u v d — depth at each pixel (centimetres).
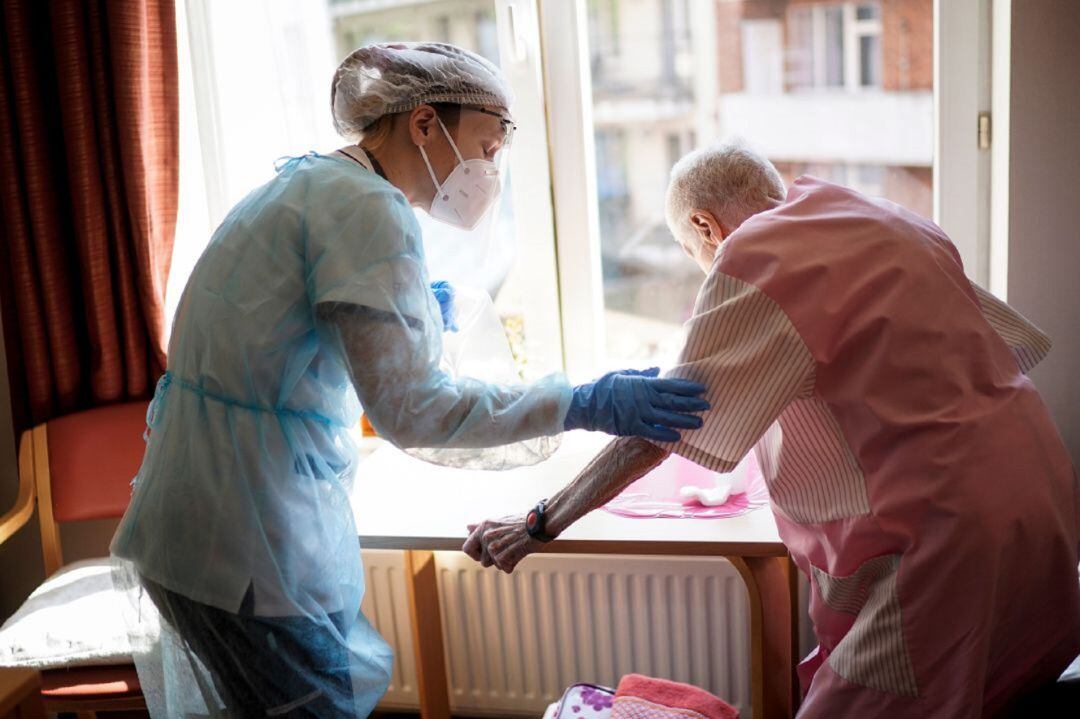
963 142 214
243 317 139
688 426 133
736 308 131
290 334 140
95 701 188
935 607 127
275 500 142
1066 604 137
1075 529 140
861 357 130
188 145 241
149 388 239
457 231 205
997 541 126
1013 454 130
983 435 128
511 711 240
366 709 160
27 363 232
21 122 220
